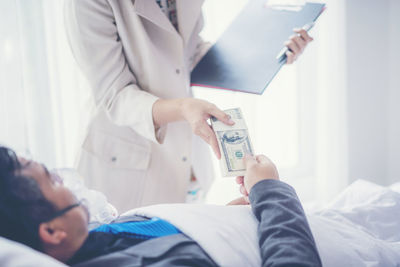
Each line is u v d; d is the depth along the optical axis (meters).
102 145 1.30
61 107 1.69
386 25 2.39
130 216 0.88
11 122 1.59
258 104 2.16
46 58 1.64
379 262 0.86
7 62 1.55
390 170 2.59
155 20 1.17
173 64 1.29
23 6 1.57
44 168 0.67
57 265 0.56
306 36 1.21
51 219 0.62
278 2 2.03
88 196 0.87
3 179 0.61
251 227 0.79
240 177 0.97
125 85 1.21
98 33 1.12
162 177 1.36
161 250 0.67
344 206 1.24
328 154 2.33
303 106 2.35
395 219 1.09
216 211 0.82
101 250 0.71
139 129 1.18
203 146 1.48
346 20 2.29
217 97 2.02
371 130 2.51
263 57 1.22
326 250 0.81
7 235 0.61
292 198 0.76
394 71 2.44
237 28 1.40
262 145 2.22
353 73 2.38
